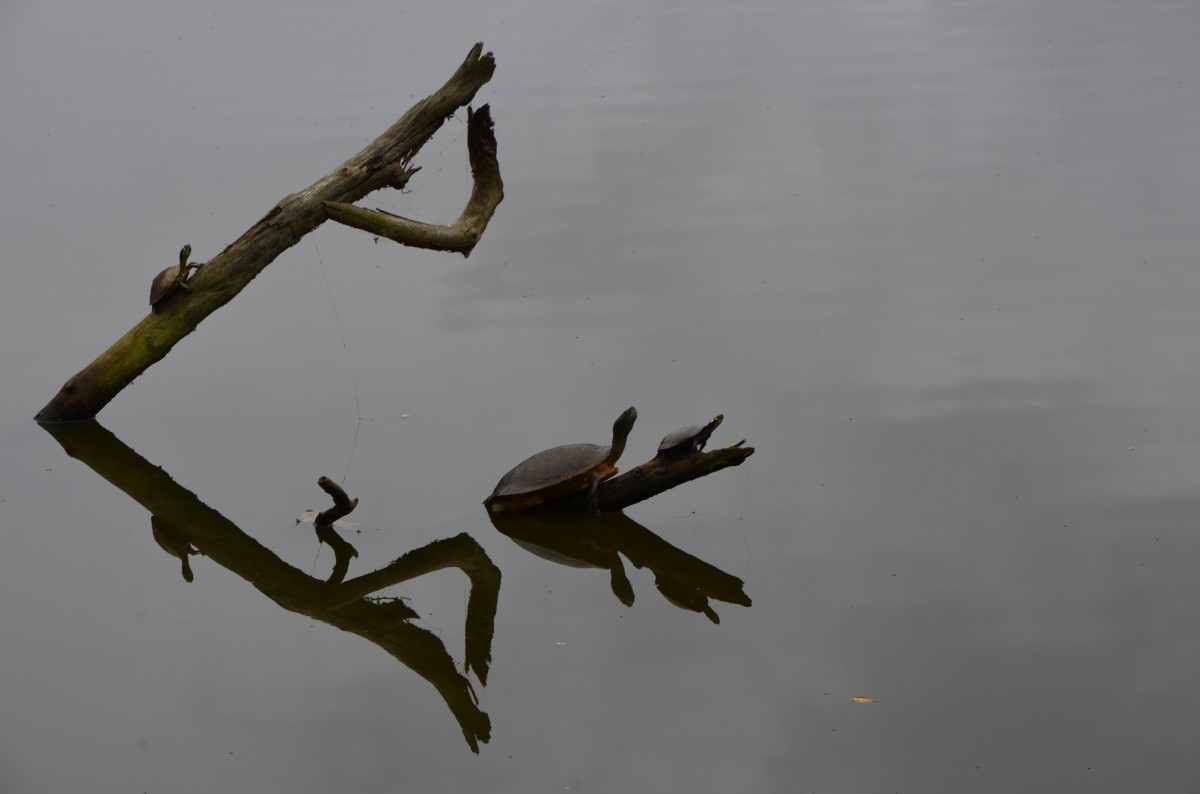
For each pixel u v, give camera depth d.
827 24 29.84
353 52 28.23
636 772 7.63
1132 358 13.12
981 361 13.31
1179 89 22.64
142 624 9.66
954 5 31.33
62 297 16.30
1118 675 8.29
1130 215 17.19
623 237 17.61
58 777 7.77
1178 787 7.24
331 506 11.41
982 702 8.12
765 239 17.23
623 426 10.97
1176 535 9.88
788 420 12.34
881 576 9.68
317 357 14.68
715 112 23.11
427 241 12.92
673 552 10.38
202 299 13.20
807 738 7.89
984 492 10.76
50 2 35.03
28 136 23.31
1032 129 21.09
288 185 19.52
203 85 26.14
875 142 21.02
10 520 11.32
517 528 11.08
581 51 28.06
